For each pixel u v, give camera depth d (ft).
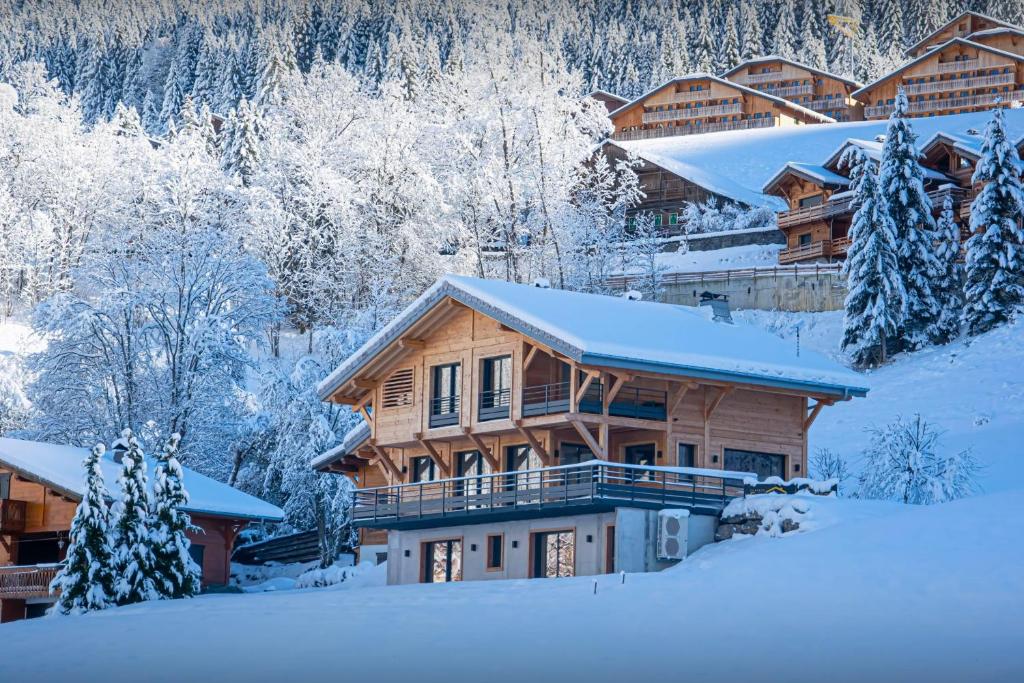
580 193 325.62
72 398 239.30
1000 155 264.93
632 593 127.13
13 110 412.36
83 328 239.50
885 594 111.55
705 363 157.38
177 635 122.93
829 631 102.73
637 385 162.71
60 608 155.74
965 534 122.21
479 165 318.04
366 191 343.87
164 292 248.93
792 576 122.01
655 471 157.17
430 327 177.17
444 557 173.88
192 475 212.23
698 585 126.31
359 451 200.34
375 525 178.50
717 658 97.14
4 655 119.44
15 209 371.15
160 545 161.58
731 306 308.19
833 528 135.54
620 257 326.24
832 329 285.23
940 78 584.81
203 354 244.22
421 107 398.62
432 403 177.17
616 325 163.43
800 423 172.35
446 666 99.81
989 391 231.71
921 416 229.86
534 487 165.89
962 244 287.89
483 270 322.55
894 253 270.05
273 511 208.54
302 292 335.67
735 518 151.74
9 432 245.04
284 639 116.16
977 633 97.25
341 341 253.24
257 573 241.76
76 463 199.31
